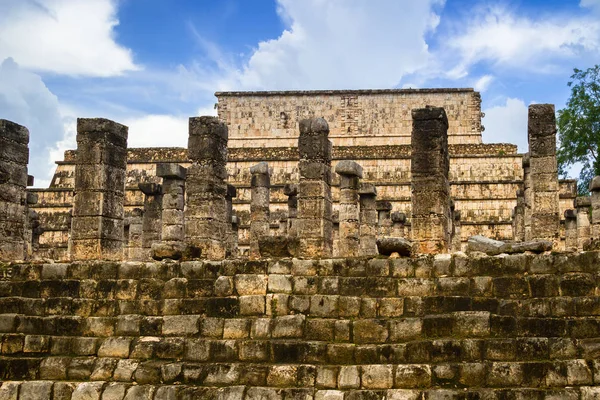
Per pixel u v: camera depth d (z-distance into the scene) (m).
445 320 14.34
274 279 15.98
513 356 13.64
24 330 16.48
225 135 21.64
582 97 43.72
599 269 14.48
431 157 18.23
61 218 46.75
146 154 49.50
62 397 14.85
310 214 20.27
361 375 13.88
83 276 17.39
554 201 21.09
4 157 20.44
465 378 13.44
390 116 52.88
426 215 18.08
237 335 15.33
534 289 14.62
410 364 13.82
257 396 13.93
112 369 15.20
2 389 15.05
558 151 44.72
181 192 24.86
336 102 53.41
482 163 47.25
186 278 16.67
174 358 15.25
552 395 12.84
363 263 15.94
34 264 17.84
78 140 19.69
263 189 26.95
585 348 13.41
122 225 20.19
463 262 15.37
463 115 52.28
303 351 14.57
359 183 27.78
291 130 53.31
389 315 14.97
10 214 20.58
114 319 16.14
